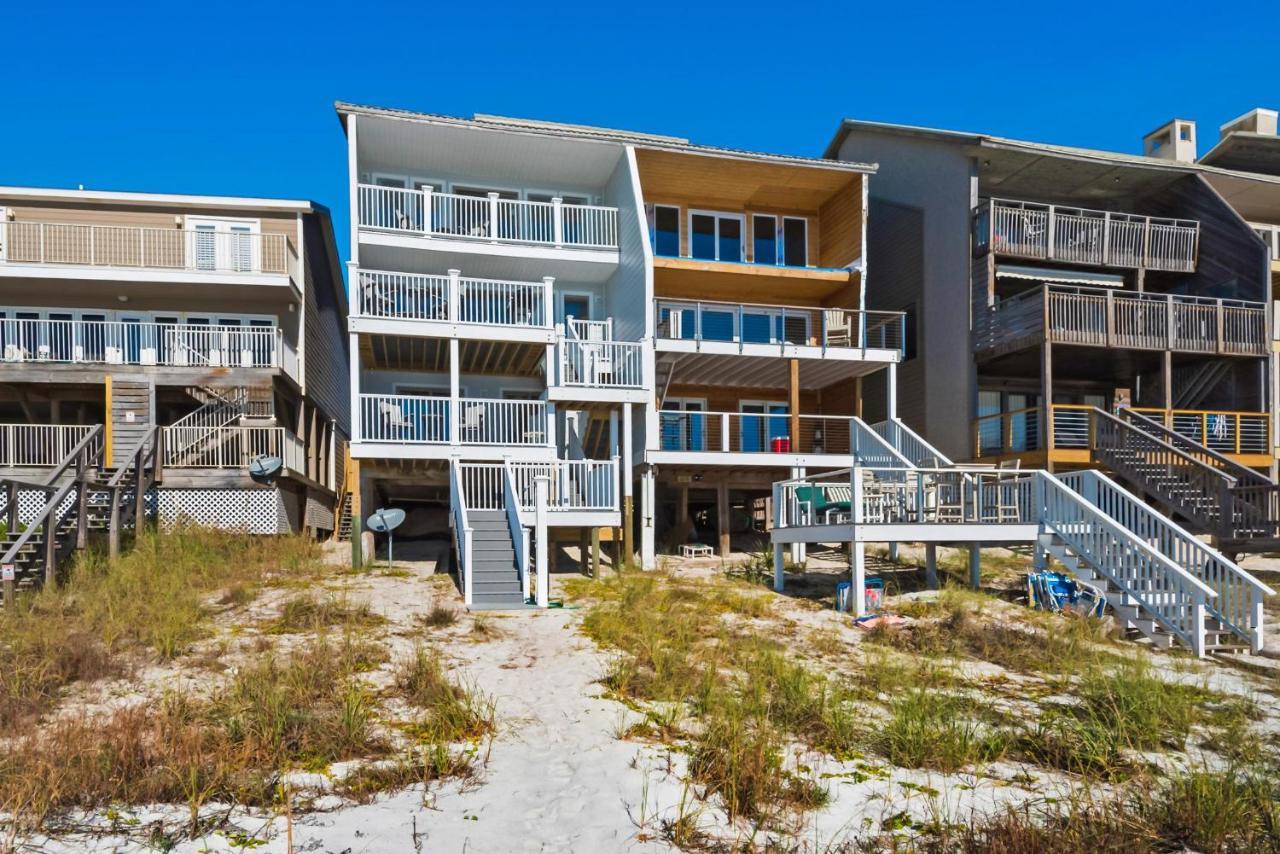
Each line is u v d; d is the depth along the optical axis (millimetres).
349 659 9305
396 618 12078
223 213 22922
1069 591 13938
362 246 19703
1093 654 11023
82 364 20062
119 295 22406
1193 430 21969
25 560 13570
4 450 19578
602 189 23094
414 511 25188
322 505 26281
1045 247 22344
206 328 20969
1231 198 25047
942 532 14164
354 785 6332
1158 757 7277
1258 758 7191
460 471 16812
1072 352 21578
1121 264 22750
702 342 19797
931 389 23844
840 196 23172
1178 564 12789
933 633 11789
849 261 22625
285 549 17688
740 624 12328
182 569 14508
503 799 6219
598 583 15688
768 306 20453
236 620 11492
